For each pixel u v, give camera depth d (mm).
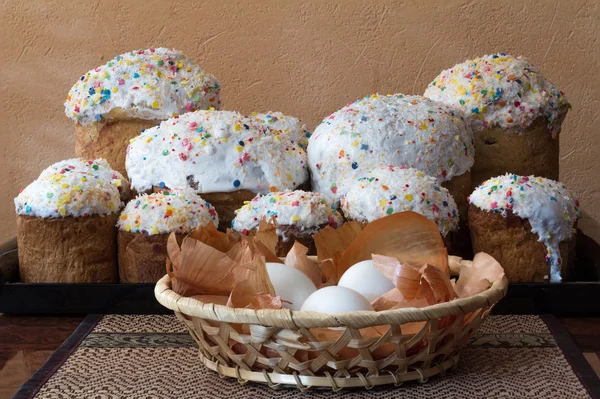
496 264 885
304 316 796
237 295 833
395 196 1058
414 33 1609
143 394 841
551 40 1608
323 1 1605
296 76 1623
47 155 1646
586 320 1015
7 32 1615
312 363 822
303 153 1189
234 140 1140
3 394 869
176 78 1248
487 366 884
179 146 1134
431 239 919
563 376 866
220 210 1133
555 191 1079
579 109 1625
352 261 931
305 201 1064
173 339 950
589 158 1635
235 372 847
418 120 1144
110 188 1108
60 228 1076
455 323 833
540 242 1063
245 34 1612
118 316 1013
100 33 1613
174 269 880
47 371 883
